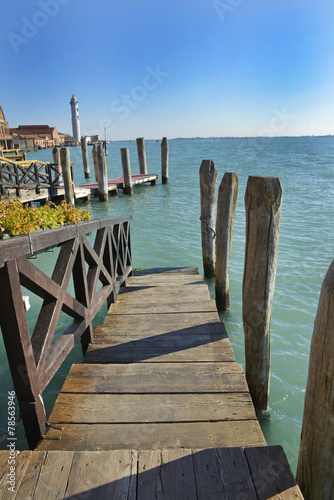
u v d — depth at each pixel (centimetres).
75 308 307
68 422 234
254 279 323
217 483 170
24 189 1319
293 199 1603
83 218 593
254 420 235
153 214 1407
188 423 233
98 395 263
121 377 286
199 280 587
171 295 502
